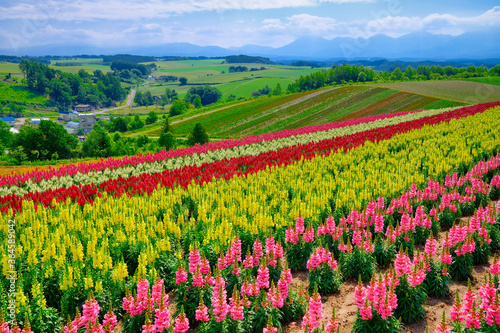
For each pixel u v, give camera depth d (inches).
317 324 361.7
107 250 502.3
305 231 545.3
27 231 535.8
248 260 458.9
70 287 422.9
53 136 2492.6
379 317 383.9
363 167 972.6
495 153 1060.5
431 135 1314.0
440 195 708.7
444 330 326.0
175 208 717.9
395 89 3769.7
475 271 512.1
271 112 3713.1
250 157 1184.2
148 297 390.9
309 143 1387.8
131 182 949.2
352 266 508.7
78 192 836.6
